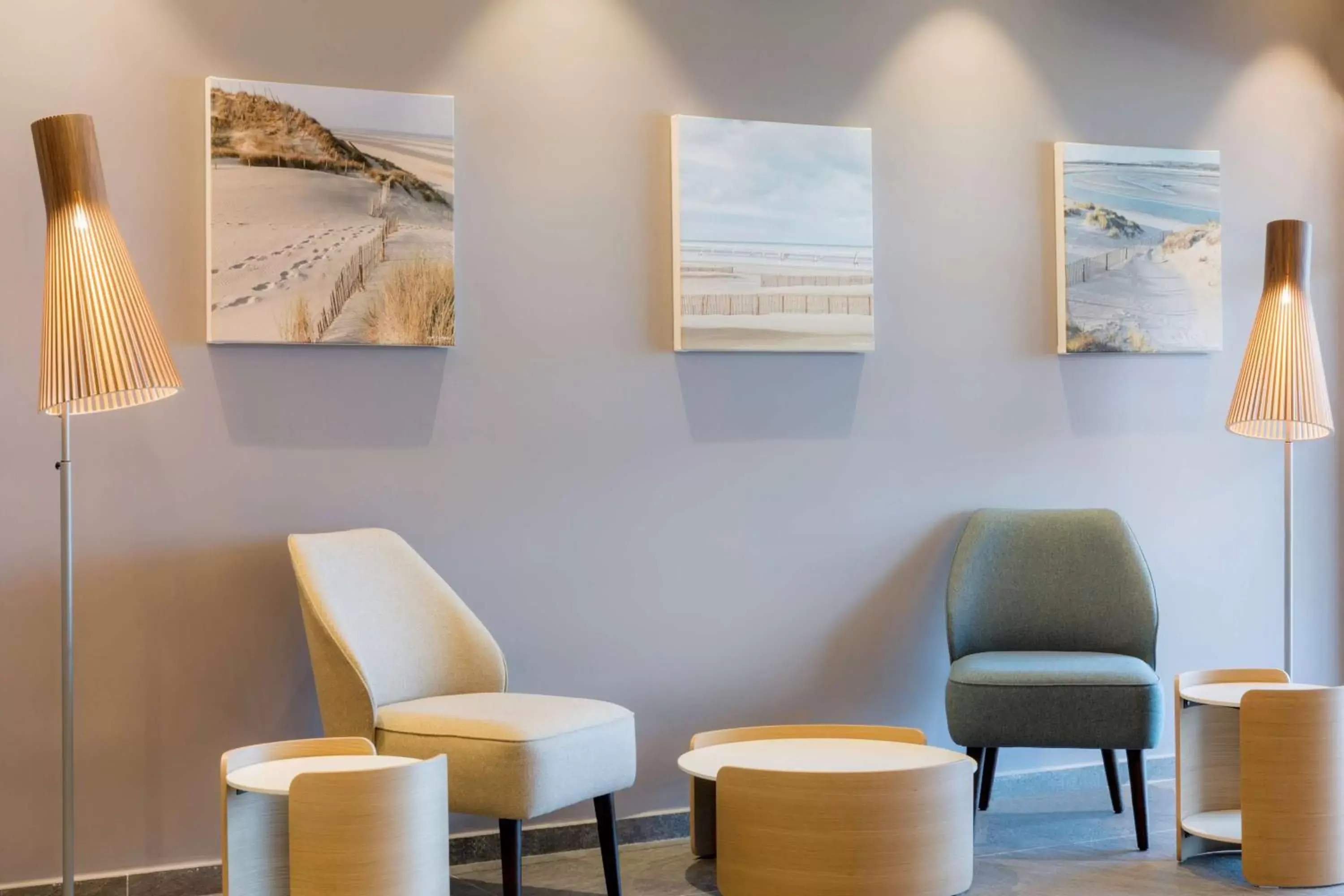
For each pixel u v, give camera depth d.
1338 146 4.58
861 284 4.03
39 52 3.31
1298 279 4.04
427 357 3.64
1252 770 3.27
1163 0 4.43
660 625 3.87
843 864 2.89
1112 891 3.28
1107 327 4.31
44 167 2.90
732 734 3.48
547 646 3.76
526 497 3.74
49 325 2.87
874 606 4.10
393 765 2.86
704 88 3.93
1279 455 4.52
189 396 3.43
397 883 2.66
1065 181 4.27
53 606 3.31
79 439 3.34
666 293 3.88
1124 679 3.55
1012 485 4.25
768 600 3.98
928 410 4.16
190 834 3.41
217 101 3.41
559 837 3.71
